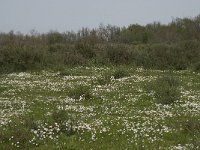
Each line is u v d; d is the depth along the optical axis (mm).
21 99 22016
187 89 24109
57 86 25953
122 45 41156
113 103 20484
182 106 19188
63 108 19234
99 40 50594
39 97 22531
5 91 24469
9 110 19266
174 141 14047
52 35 51875
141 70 33719
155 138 14289
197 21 54656
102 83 26703
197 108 18766
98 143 13945
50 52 41375
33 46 42719
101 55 39281
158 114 17781
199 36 50500
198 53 38031
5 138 14484
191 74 31156
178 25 56219
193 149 12719
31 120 16219
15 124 16016
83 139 14312
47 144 13977
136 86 25125
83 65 37250
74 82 27656
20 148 13641
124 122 16422
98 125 16016
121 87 24984
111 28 54625
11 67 34875
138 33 54688
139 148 13055
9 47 38500
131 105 20109
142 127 15688
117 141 14102
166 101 20203
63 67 34656
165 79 25922
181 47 39750
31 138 14422
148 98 21375
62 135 14828
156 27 57312
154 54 37969
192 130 15070
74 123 15891
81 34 52688
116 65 37219
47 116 17484
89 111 18797
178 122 16188
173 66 35250
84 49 40719
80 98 21609
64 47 42844
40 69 35188
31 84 26969
